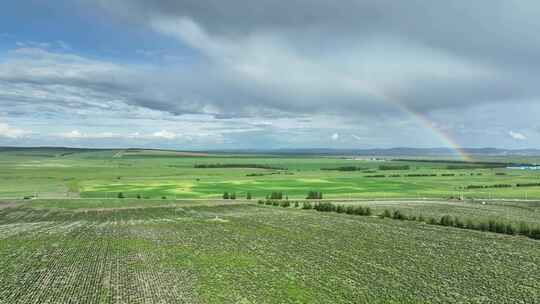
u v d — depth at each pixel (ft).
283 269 189.57
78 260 205.87
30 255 216.13
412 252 223.10
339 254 219.00
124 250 228.43
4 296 152.66
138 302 147.33
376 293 156.66
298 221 329.11
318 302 147.23
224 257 212.43
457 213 364.38
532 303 146.92
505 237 264.93
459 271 186.19
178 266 195.00
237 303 146.00
